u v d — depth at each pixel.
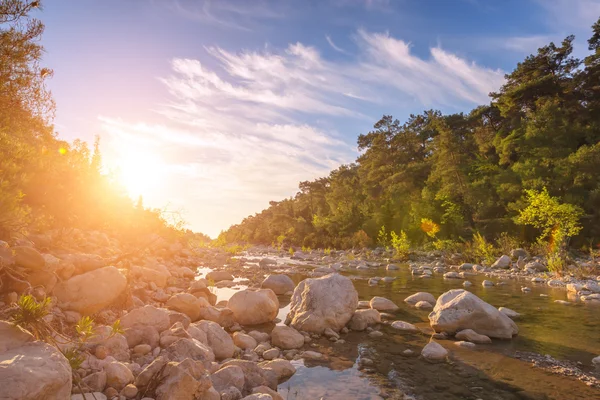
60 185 11.09
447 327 9.66
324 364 7.50
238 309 10.22
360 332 9.89
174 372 4.91
